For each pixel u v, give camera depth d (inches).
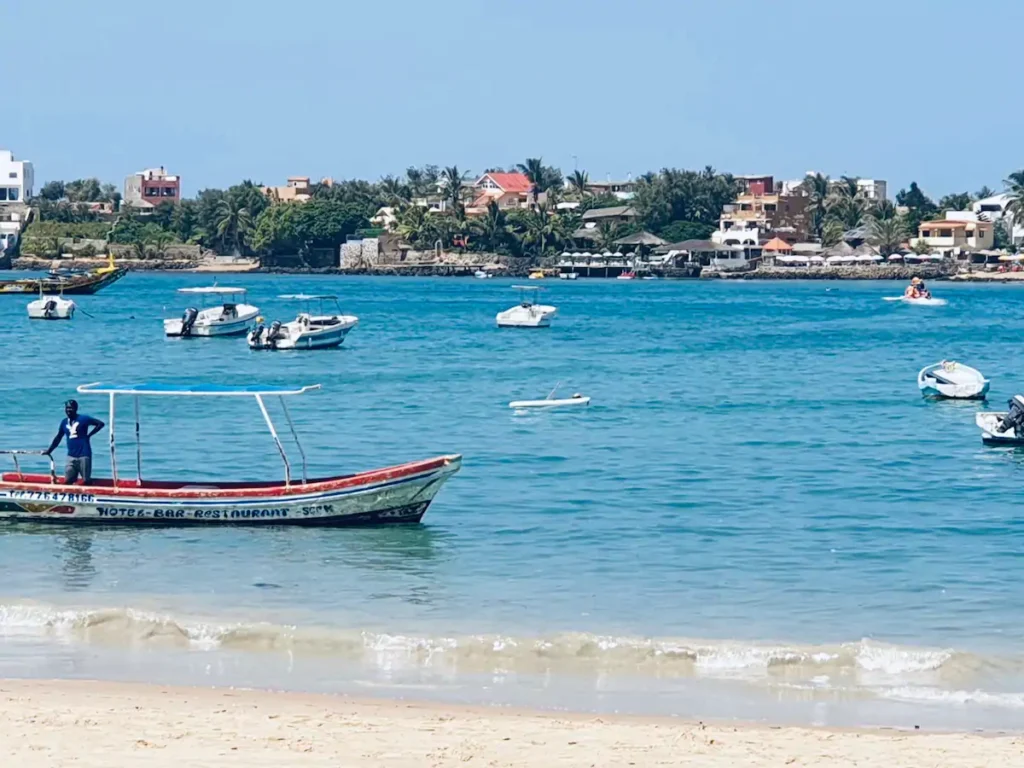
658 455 2426.2
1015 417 2546.8
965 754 887.7
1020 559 1584.6
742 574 1498.5
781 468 2281.0
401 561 1551.4
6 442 2527.1
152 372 4232.3
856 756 880.9
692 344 5442.9
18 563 1528.1
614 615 1317.7
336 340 5206.7
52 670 1120.2
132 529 1701.5
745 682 1105.4
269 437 2600.9
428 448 2504.9
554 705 1035.9
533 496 1984.5
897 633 1261.1
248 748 878.4
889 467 2299.5
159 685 1070.4
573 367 4367.6
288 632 1226.6
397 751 879.1
